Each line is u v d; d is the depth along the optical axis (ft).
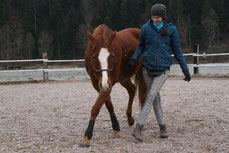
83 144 11.13
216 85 29.66
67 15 271.69
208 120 15.10
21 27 256.52
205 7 248.52
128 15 244.83
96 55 10.66
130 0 251.60
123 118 16.53
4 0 263.70
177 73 53.21
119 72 13.16
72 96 25.76
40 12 261.44
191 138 12.04
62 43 227.61
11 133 13.52
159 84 11.63
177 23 230.48
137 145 11.18
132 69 13.98
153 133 13.09
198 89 27.14
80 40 220.64
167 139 11.98
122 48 13.15
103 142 11.80
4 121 16.16
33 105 21.45
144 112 11.59
